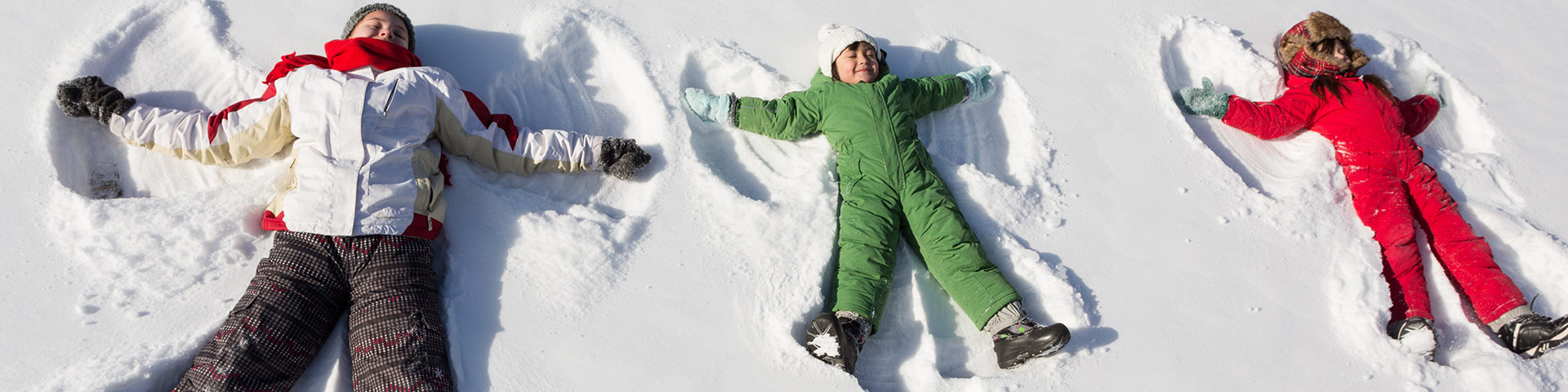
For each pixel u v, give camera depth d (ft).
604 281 8.21
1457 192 10.20
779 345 8.00
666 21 10.67
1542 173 10.53
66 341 7.39
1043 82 10.64
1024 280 8.91
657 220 8.75
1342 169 9.93
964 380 8.02
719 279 8.38
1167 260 8.96
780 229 8.71
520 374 7.66
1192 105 10.53
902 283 8.98
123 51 9.61
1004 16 11.54
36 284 7.67
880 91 9.47
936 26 11.26
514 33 10.17
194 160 8.71
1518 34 12.59
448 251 8.29
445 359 7.43
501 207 8.61
